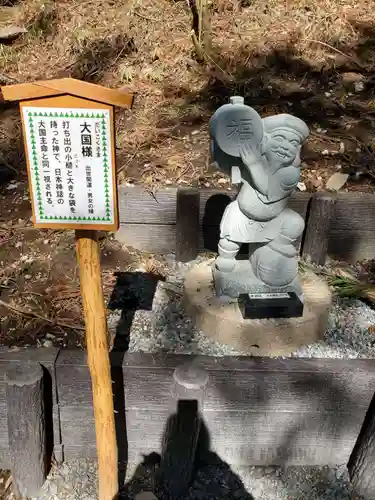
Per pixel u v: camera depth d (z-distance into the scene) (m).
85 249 2.05
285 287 3.05
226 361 2.72
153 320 3.16
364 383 2.68
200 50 5.46
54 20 6.14
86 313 2.16
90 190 1.91
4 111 5.17
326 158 4.38
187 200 3.66
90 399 2.70
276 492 2.78
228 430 2.83
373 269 3.92
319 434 2.84
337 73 5.48
